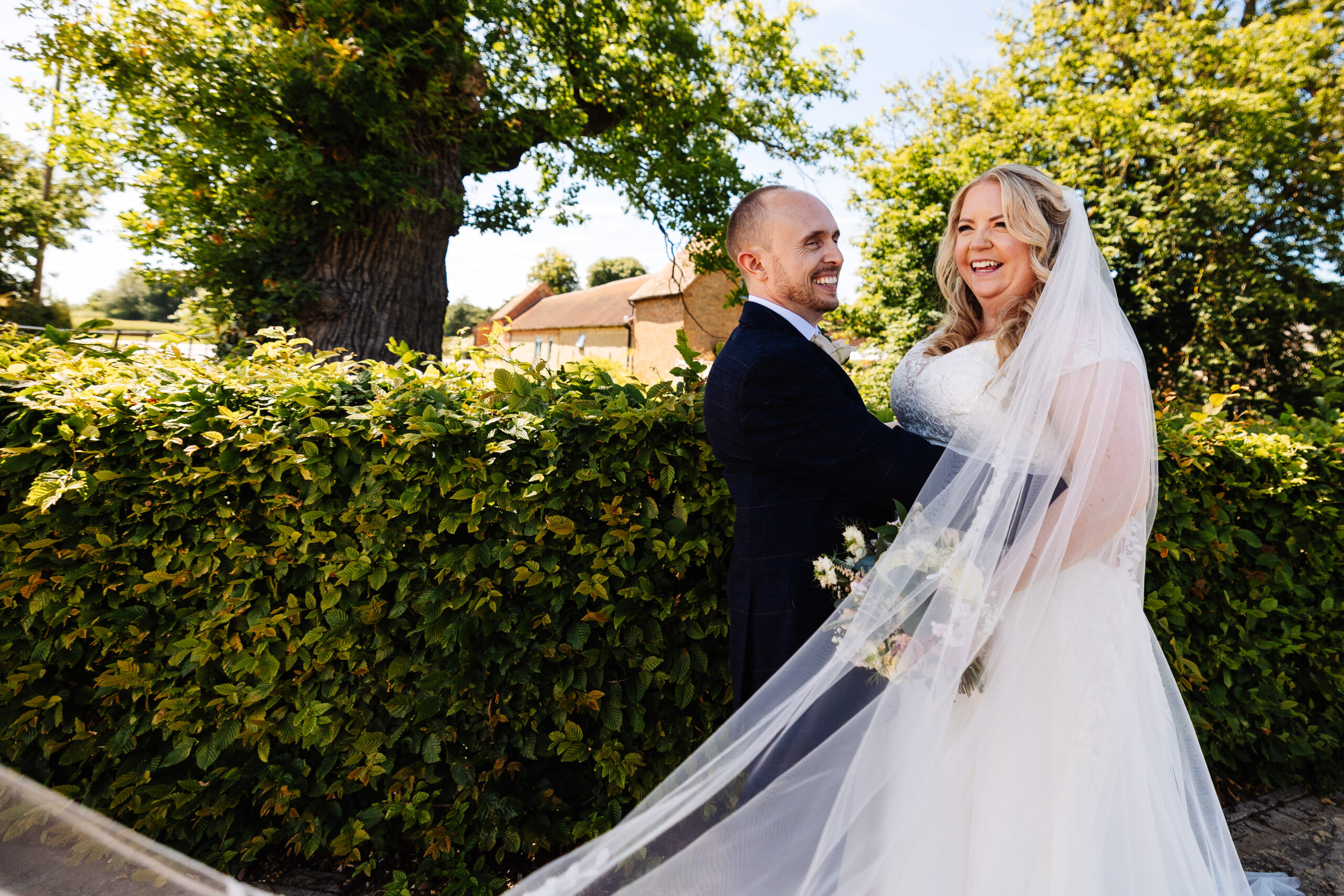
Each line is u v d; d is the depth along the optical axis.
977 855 1.53
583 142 9.10
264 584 2.38
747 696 1.83
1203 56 13.03
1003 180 1.80
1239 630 3.10
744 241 1.97
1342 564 3.24
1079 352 1.55
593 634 2.43
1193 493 3.00
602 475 2.29
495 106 7.61
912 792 1.50
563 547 2.35
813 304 1.97
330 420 2.35
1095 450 1.53
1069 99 13.81
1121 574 1.68
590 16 8.30
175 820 2.37
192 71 5.43
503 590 2.38
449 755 2.39
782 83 10.66
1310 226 12.69
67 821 1.38
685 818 1.47
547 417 2.34
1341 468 3.15
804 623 1.73
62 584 2.27
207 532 2.32
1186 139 12.26
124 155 6.38
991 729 1.56
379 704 2.45
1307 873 2.63
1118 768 1.57
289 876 2.45
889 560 1.53
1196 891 1.65
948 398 1.79
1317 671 3.26
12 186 21.58
